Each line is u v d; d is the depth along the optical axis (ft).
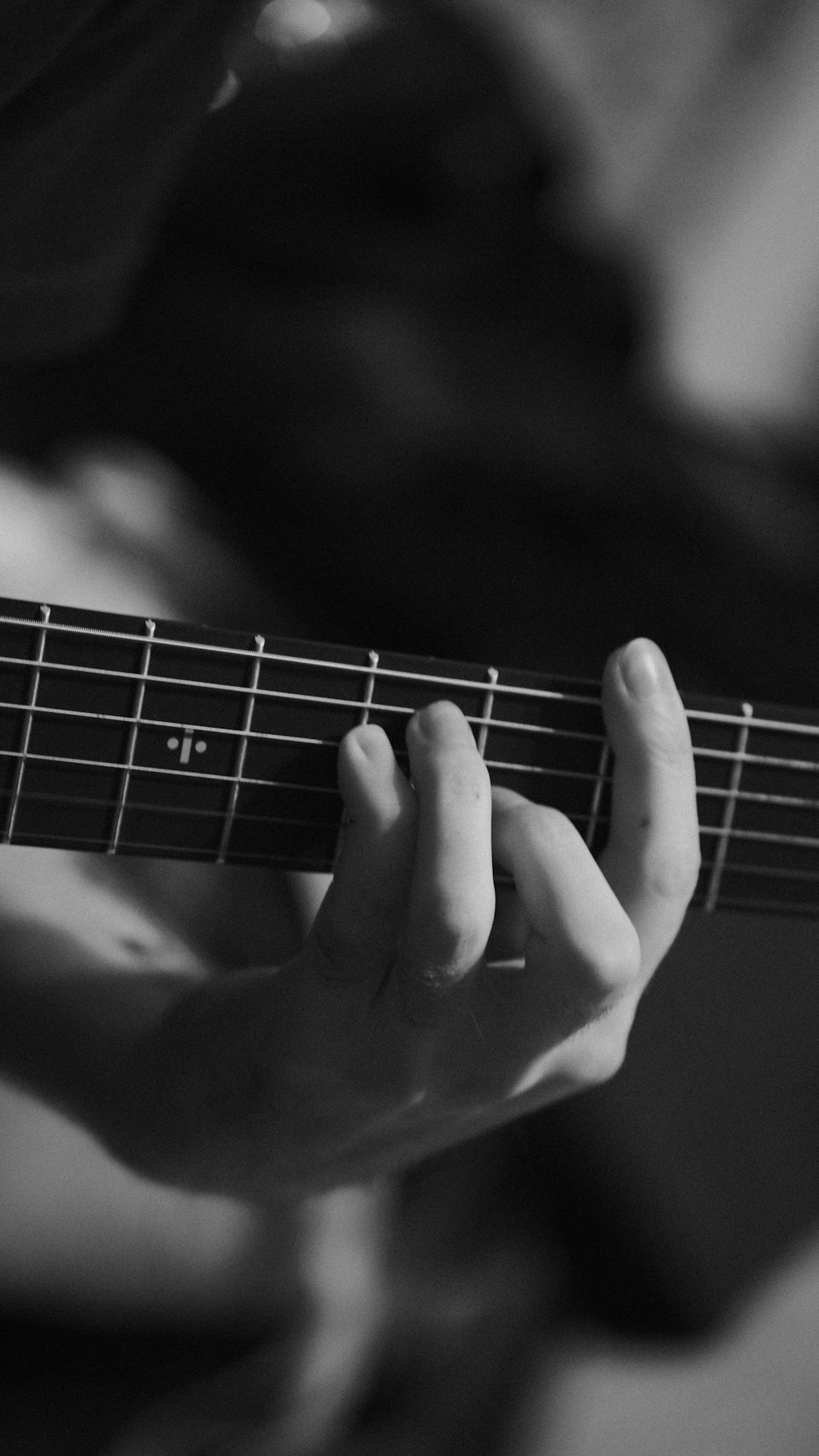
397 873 2.73
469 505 4.75
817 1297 4.61
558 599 4.74
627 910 2.85
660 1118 3.84
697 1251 3.86
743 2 5.49
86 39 2.99
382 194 4.61
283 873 3.65
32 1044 3.03
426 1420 3.89
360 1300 3.77
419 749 2.75
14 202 3.12
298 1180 2.94
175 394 4.51
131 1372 3.64
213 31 3.06
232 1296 3.69
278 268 4.52
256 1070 2.85
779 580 4.93
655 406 5.28
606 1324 3.95
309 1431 3.74
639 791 2.82
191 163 4.41
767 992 3.86
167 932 3.27
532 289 4.98
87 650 2.75
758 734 2.91
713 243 5.83
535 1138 3.84
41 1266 3.59
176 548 4.06
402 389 4.61
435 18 4.60
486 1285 3.90
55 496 3.90
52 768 2.77
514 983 2.81
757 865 2.95
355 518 4.66
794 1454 4.41
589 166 5.16
